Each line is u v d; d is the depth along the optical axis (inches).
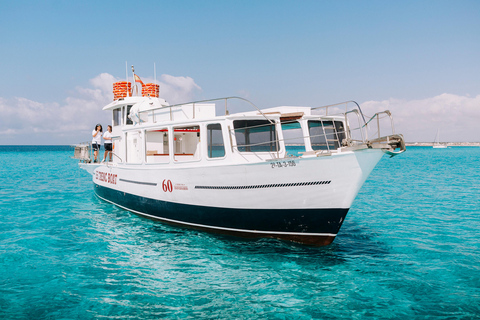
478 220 442.3
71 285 238.5
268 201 303.3
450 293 225.3
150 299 217.6
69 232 378.0
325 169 275.0
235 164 308.8
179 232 368.5
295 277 251.6
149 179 401.7
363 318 194.9
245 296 221.9
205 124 339.9
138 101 480.4
